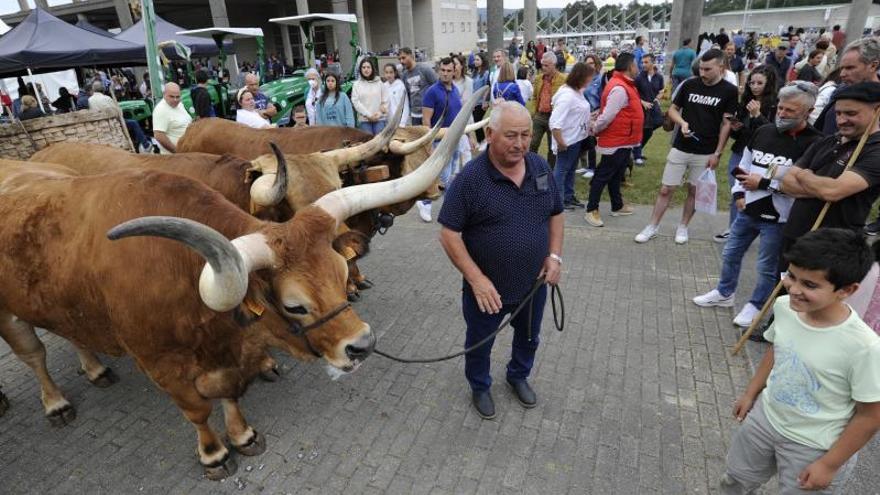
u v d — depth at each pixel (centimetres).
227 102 1177
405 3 2492
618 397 355
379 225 449
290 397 366
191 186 271
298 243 225
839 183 288
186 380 273
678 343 412
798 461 211
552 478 294
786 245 347
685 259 558
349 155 409
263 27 3616
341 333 229
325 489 294
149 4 825
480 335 316
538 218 280
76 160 436
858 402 189
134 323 257
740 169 392
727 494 262
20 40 971
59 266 271
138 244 250
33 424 353
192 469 312
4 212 291
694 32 2144
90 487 302
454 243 275
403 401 359
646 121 867
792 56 1861
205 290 203
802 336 203
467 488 290
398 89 820
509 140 249
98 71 1697
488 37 2092
